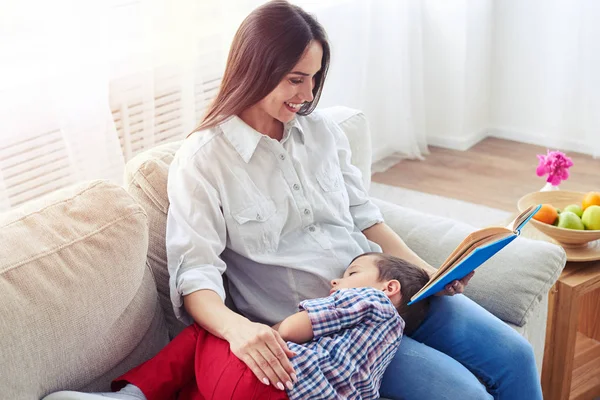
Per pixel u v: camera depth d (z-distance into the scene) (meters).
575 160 3.67
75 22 1.90
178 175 1.49
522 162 3.68
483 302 1.68
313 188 1.63
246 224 1.51
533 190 3.38
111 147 2.06
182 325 1.58
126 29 2.09
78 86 1.94
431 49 3.74
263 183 1.55
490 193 3.38
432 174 3.59
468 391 1.40
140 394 1.29
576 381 2.05
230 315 1.36
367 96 3.49
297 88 1.48
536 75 3.77
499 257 1.71
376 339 1.37
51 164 1.96
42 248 1.23
